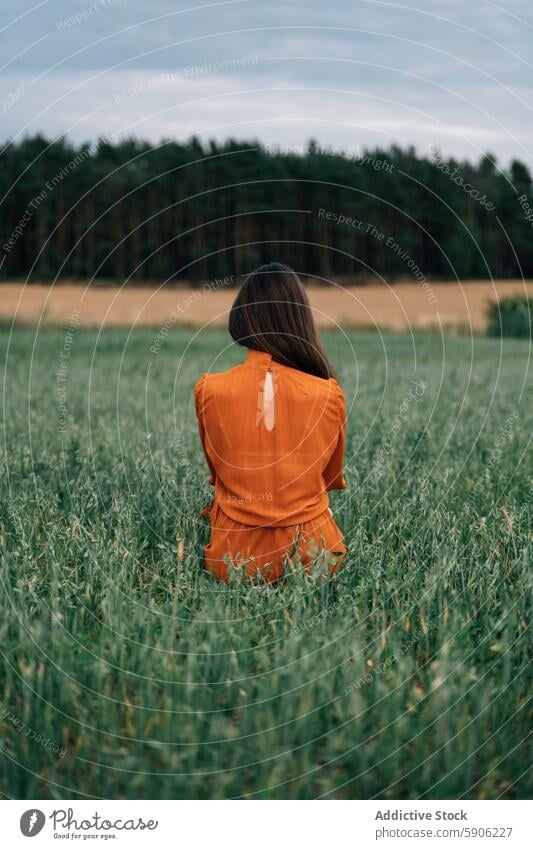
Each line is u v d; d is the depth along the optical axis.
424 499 3.62
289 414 3.09
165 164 33.47
